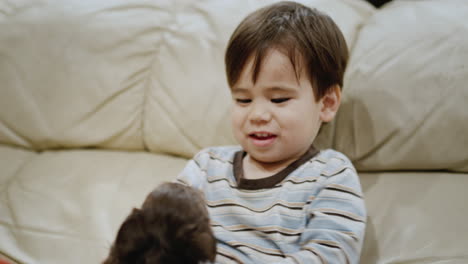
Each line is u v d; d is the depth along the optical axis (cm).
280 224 74
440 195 85
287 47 73
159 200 54
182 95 111
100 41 119
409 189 89
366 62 96
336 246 67
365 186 93
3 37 125
